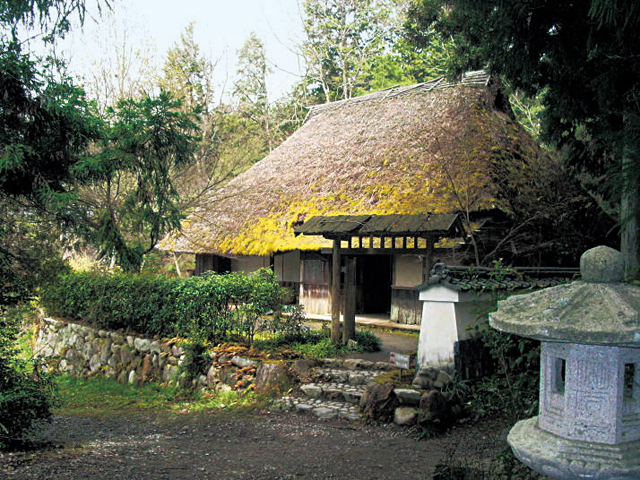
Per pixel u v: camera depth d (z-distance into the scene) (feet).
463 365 22.59
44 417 19.94
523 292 18.85
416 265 41.50
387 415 22.11
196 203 49.62
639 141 19.26
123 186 45.34
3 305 20.58
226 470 16.79
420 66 87.66
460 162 40.09
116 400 30.27
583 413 8.04
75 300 42.75
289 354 29.71
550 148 46.42
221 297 31.30
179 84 86.22
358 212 41.50
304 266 48.60
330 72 100.27
